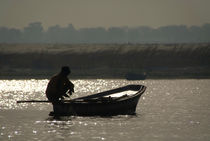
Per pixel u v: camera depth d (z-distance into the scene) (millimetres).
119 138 103750
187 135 107375
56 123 125625
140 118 136375
